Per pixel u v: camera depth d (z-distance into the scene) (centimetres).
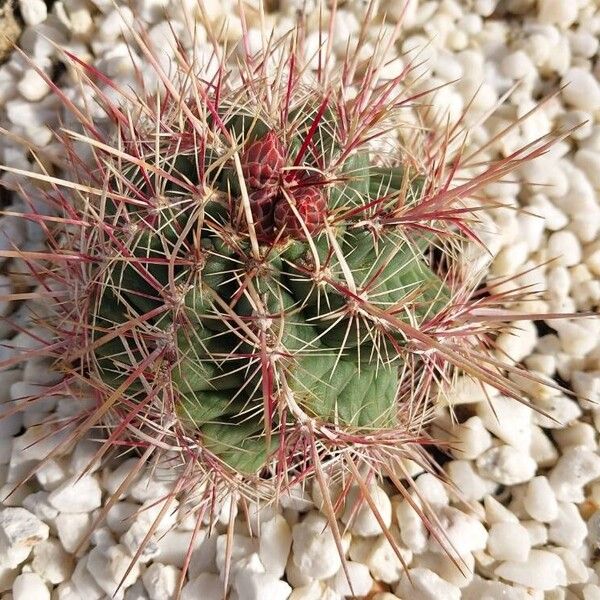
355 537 21
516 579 21
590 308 25
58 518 21
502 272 24
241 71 20
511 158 18
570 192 26
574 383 24
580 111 27
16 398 22
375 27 27
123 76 24
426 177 19
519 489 23
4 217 24
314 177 16
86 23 25
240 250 15
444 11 28
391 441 18
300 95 19
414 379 19
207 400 16
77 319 18
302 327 16
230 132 17
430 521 21
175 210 16
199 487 20
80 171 22
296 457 19
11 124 25
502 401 23
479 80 27
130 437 19
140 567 20
